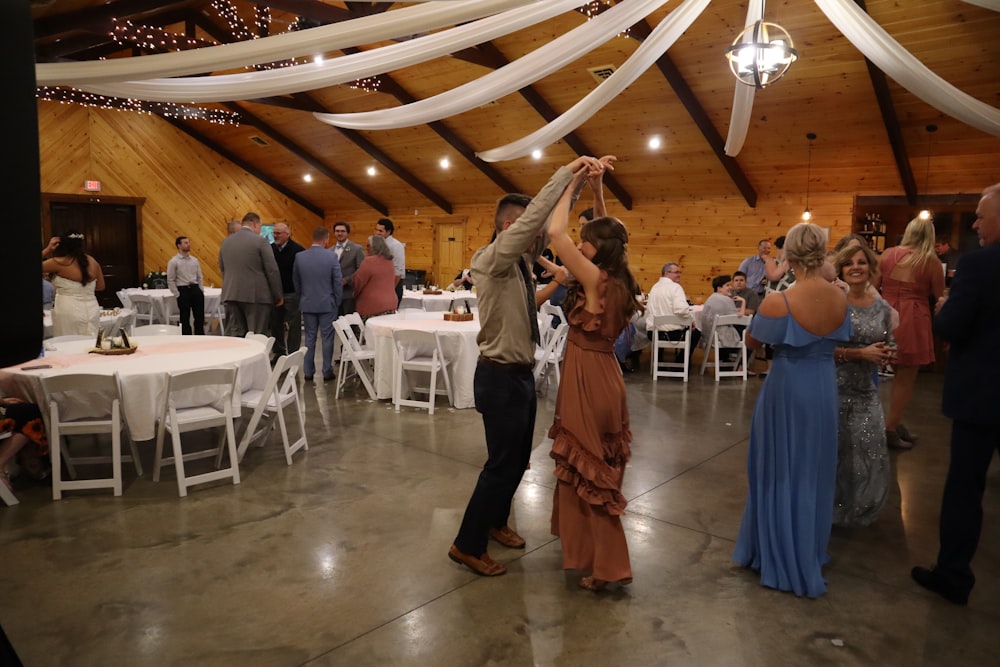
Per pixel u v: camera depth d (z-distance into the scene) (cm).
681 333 736
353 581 256
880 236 1002
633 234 1177
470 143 1130
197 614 231
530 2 370
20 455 361
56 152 1222
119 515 318
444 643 216
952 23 630
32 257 78
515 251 234
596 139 1021
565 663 206
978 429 233
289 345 699
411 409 540
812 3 661
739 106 589
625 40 771
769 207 1020
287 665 203
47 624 223
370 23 384
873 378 308
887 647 216
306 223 1597
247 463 400
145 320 1031
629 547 290
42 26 638
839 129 838
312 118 1179
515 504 340
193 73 416
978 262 223
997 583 261
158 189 1347
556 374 659
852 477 304
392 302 671
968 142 799
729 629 226
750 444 268
